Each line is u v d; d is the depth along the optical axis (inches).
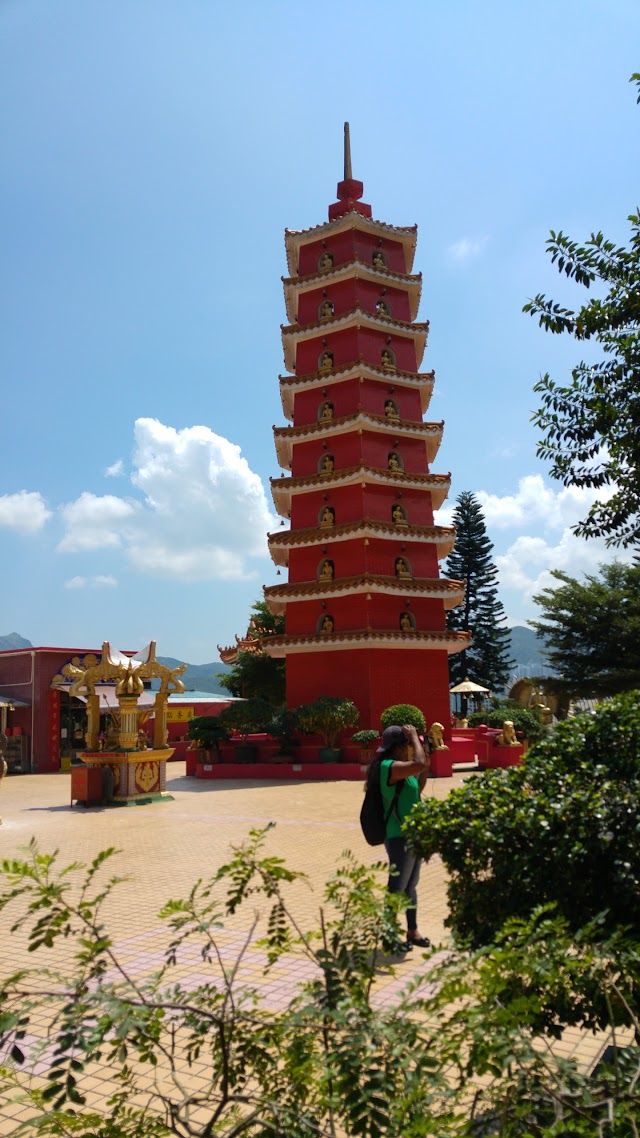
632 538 340.5
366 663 1202.0
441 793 844.0
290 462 1496.1
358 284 1413.6
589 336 321.1
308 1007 110.7
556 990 143.3
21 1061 104.8
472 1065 111.2
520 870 173.5
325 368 1362.0
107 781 813.9
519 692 1791.3
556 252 321.1
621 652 1667.1
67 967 291.6
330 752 1108.5
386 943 134.0
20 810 779.4
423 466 1371.8
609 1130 98.9
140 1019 103.0
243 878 138.6
